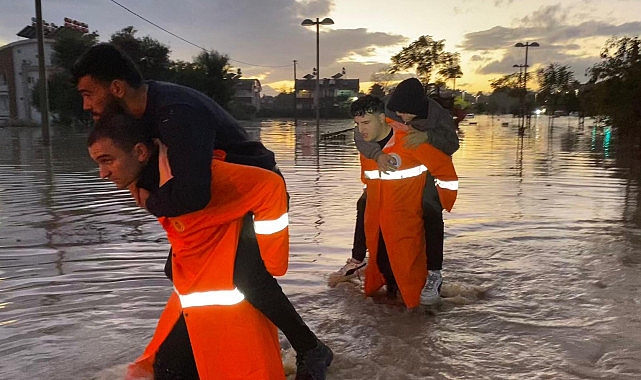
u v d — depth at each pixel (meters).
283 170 13.57
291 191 10.12
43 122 21.70
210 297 2.59
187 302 2.62
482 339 3.65
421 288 4.23
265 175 2.60
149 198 2.47
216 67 53.88
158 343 2.91
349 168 14.05
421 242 4.23
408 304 4.18
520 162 15.86
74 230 6.83
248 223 2.66
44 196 9.44
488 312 4.12
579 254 5.73
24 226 7.05
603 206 8.64
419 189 4.16
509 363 3.30
